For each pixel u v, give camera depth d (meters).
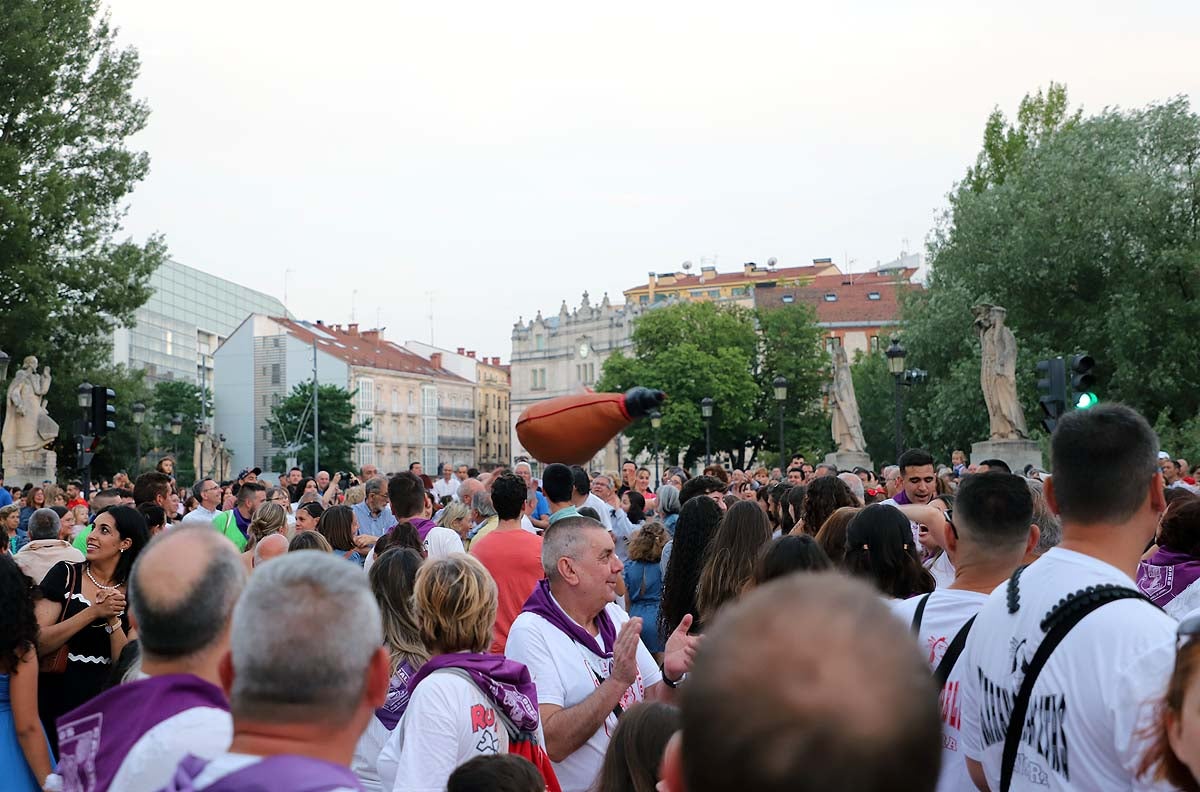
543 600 5.01
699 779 1.25
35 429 27.56
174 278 103.81
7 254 34.84
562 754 4.70
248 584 2.36
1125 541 3.14
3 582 4.64
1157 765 2.45
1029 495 3.94
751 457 80.31
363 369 110.19
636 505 13.99
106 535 5.91
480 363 136.12
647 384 72.44
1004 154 44.91
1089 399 15.38
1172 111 33.91
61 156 38.28
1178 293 32.53
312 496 14.23
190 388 88.50
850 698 1.20
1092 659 2.84
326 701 2.22
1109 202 32.62
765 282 110.12
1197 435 28.42
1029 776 2.98
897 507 5.08
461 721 4.16
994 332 22.72
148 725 2.83
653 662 5.40
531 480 14.01
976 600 3.82
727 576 5.42
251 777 2.04
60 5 37.59
